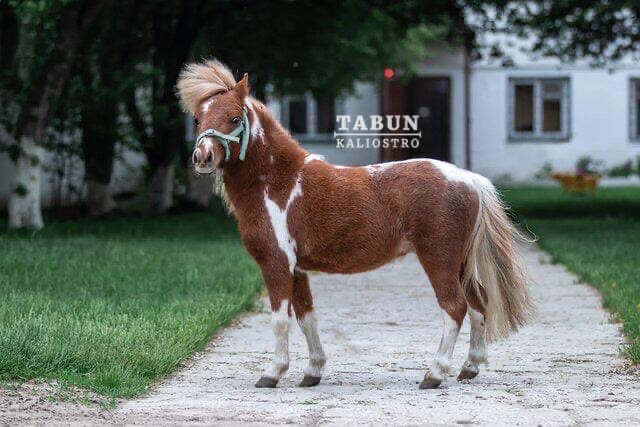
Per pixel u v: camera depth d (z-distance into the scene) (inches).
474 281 336.5
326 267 333.1
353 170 335.6
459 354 393.1
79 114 1017.5
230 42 1073.5
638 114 1745.8
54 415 280.5
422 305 529.3
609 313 485.7
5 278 538.3
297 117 1680.6
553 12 1071.0
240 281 557.0
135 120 1060.5
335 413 287.7
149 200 1132.5
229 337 429.7
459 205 327.3
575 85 1740.9
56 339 353.4
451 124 1688.0
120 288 518.9
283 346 331.6
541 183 1742.1
